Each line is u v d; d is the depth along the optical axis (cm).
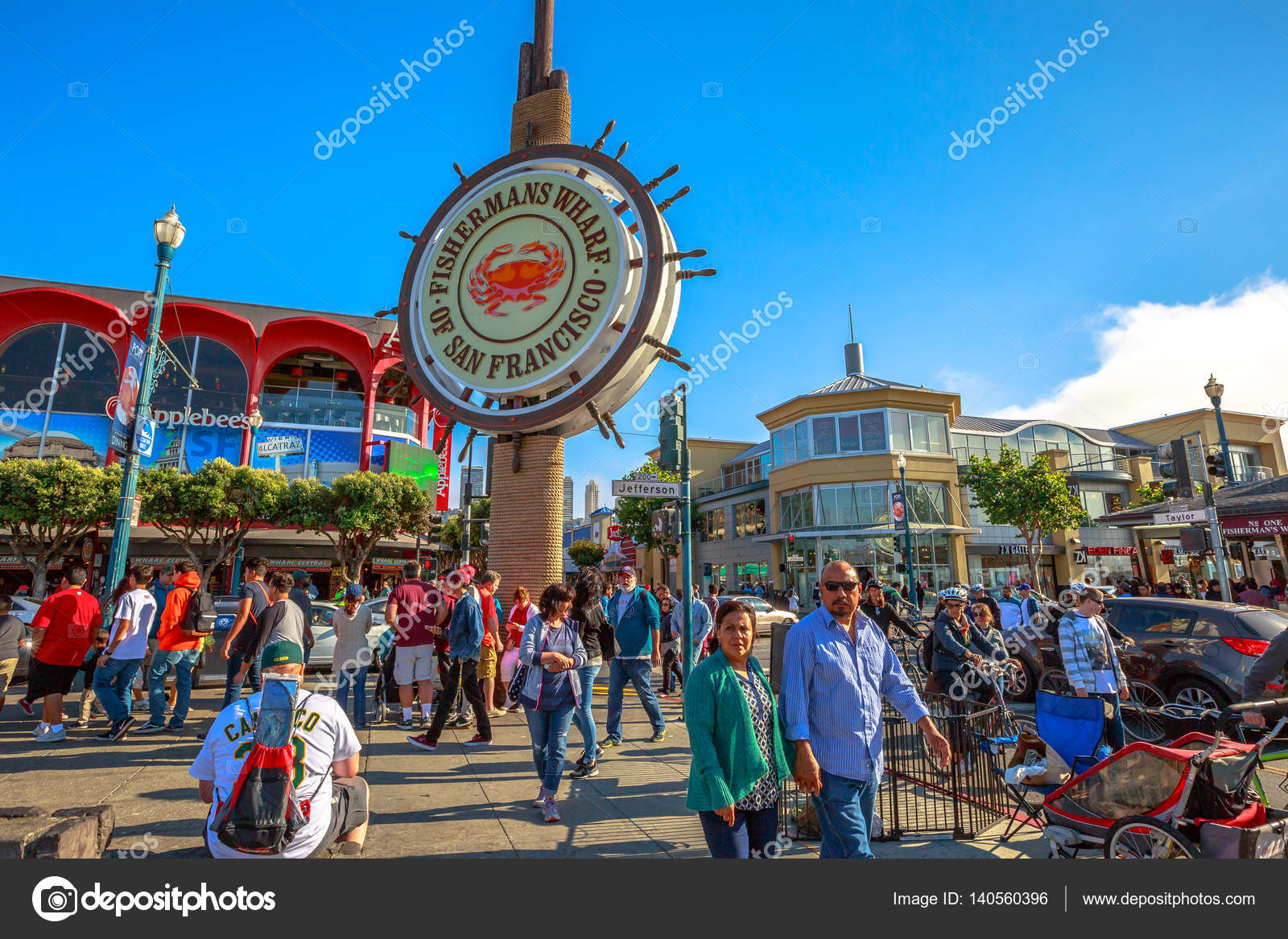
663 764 632
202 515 2461
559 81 1202
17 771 569
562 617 514
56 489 2216
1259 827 333
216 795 279
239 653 655
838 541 3005
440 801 512
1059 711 502
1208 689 716
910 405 3081
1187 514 1297
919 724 332
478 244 1072
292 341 3177
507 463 1066
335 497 2661
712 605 1266
